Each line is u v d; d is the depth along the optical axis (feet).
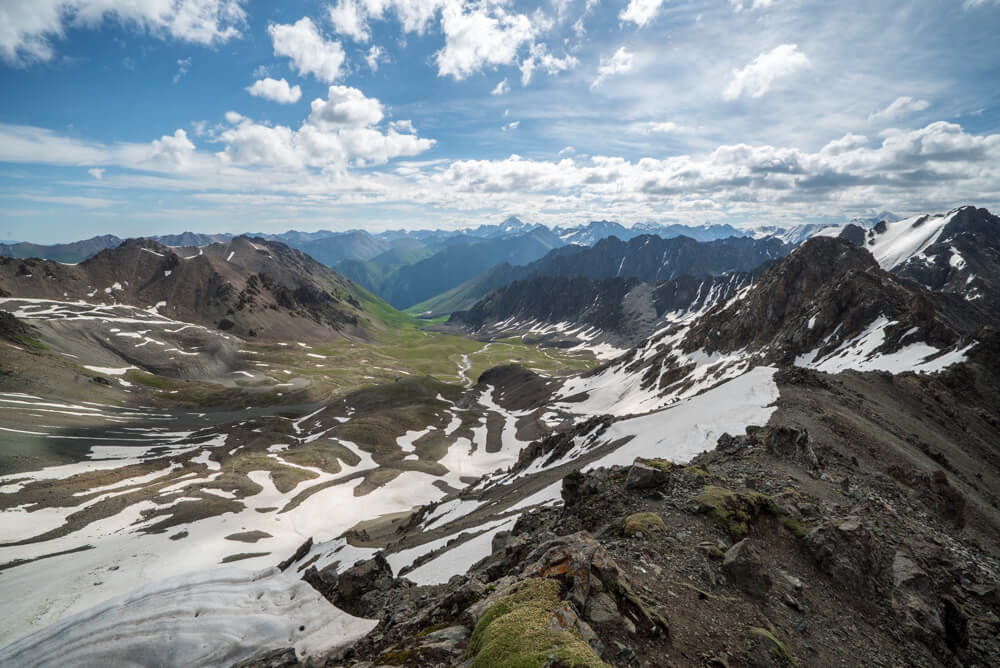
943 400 253.03
